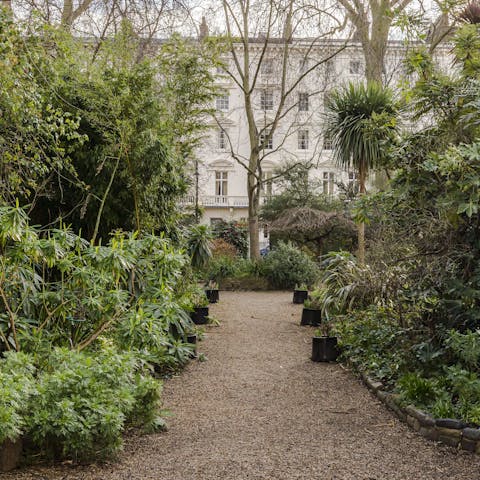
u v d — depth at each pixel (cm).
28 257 418
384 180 1313
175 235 749
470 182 397
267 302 1238
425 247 470
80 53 672
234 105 3231
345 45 1496
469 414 368
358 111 955
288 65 1809
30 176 572
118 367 351
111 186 670
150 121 647
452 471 322
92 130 653
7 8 432
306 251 1967
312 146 3186
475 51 516
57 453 334
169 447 367
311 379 559
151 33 1138
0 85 437
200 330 783
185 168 930
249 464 336
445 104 484
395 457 345
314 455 351
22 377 316
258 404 474
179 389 525
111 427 321
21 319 420
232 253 1986
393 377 505
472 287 446
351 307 688
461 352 411
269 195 2423
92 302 423
